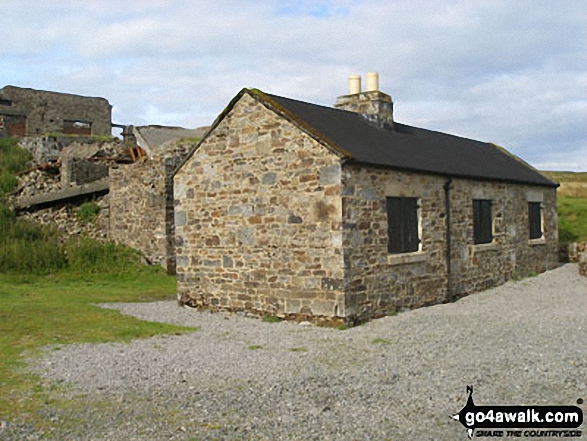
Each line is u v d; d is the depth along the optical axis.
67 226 22.55
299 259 11.65
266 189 12.20
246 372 7.92
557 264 20.89
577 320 11.26
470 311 12.59
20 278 17.72
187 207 13.78
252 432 5.75
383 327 10.91
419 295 13.07
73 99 35.62
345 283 10.98
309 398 6.78
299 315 11.65
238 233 12.75
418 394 6.91
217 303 13.19
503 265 16.88
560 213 27.45
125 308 13.45
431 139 17.02
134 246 21.34
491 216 16.41
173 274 20.12
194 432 5.73
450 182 14.19
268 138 12.15
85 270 19.38
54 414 6.22
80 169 23.77
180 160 20.62
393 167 12.03
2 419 6.03
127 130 27.94
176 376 7.73
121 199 22.00
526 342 9.38
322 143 11.22
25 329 10.55
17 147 27.81
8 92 33.09
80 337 10.06
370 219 11.68
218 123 13.05
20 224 21.39
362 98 15.32
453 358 8.48
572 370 7.79
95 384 7.35
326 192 11.20
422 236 13.16
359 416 6.21
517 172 18.58
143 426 5.89
